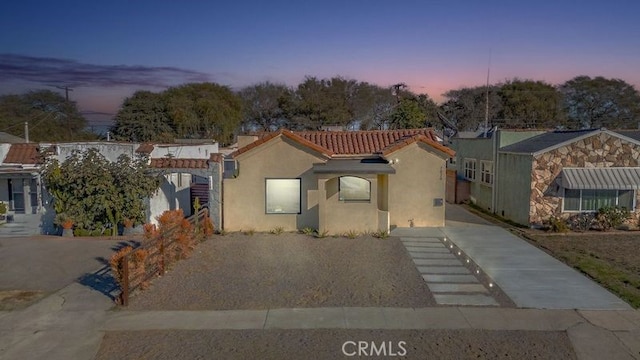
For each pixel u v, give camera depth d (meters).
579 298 11.85
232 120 61.78
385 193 21.41
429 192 21.19
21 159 21.80
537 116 63.34
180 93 62.59
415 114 58.34
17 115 60.66
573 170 20.44
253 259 15.65
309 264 15.03
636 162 20.55
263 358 8.74
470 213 25.55
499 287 12.71
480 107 66.44
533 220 20.78
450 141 34.16
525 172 21.20
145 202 20.72
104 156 20.72
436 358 8.75
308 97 67.69
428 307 11.19
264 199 20.42
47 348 9.23
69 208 19.81
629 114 65.19
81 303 11.54
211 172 20.39
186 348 9.16
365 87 71.44
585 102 65.88
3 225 20.86
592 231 20.30
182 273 13.97
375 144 23.58
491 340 9.48
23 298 11.97
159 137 54.38
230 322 10.33
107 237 19.50
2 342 9.48
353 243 18.06
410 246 17.56
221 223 20.52
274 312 10.88
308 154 20.36
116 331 9.95
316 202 20.41
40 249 17.38
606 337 9.63
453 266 14.80
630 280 13.16
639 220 20.77
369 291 12.35
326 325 10.15
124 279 11.24
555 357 8.81
